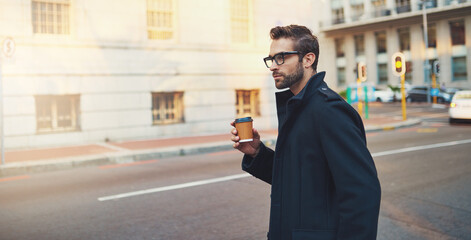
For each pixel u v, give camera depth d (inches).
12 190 268.4
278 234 70.2
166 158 405.7
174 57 555.2
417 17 1660.9
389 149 421.1
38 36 463.5
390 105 1353.3
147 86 531.8
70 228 185.6
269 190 254.4
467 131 576.7
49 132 468.8
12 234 178.2
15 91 443.5
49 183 290.0
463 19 1579.7
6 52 336.8
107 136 502.3
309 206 65.9
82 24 485.7
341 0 1940.2
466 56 1583.4
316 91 67.9
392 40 1759.4
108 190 261.6
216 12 595.8
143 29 531.2
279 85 71.8
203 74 581.3
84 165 366.0
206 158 397.1
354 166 60.8
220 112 598.2
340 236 60.4
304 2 701.3
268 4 653.9
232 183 275.1
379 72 1824.6
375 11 1825.8
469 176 279.9
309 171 66.4
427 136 531.5
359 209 58.8
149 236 174.1
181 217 200.8
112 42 505.4
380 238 167.2
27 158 372.5
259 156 81.8
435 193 237.8
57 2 474.3
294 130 68.8
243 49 621.9
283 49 70.8
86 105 487.8
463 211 202.4
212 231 180.1
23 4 449.7
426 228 178.7
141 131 527.8
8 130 440.5
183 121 570.9
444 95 1349.7
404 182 267.6
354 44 1891.0
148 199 236.7
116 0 509.0
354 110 66.3
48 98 470.6
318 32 1990.7
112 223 192.4
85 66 485.7
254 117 634.2
